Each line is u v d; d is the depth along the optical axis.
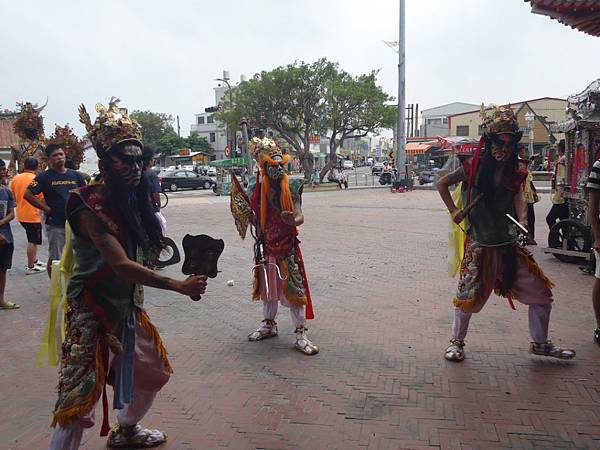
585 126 7.66
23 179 8.44
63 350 2.65
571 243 8.34
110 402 3.88
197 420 3.57
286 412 3.66
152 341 2.96
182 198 28.81
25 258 10.23
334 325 5.57
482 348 4.77
